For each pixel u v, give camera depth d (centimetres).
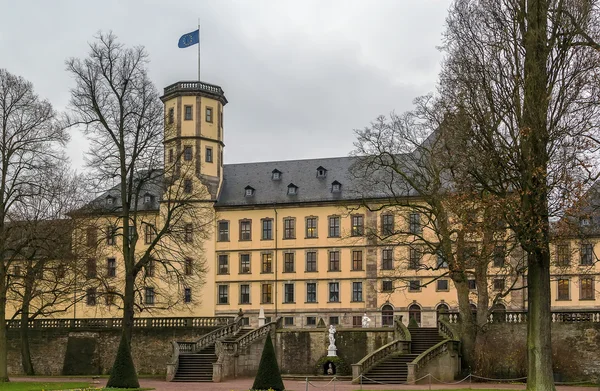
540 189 3338
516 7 3531
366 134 5744
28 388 4275
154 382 5334
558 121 3475
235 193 8938
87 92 5016
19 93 5009
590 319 5362
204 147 8794
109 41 5059
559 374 5303
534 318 3447
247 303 8650
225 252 8781
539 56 3425
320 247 8544
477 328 5412
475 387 4553
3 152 4962
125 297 5047
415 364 4941
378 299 8288
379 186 8319
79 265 5797
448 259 5288
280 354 6169
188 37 8706
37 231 5234
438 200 5353
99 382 4928
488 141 3569
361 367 5034
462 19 3806
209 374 5528
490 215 3622
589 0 3453
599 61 3431
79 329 6662
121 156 5100
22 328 6556
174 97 8850
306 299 8519
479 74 3650
